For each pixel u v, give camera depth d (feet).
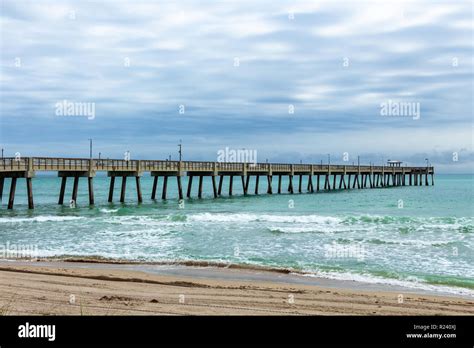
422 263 54.70
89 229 84.38
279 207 139.85
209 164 168.86
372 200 172.24
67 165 124.98
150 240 72.43
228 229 83.56
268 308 33.06
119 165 137.69
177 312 31.19
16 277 43.47
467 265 53.52
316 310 32.99
